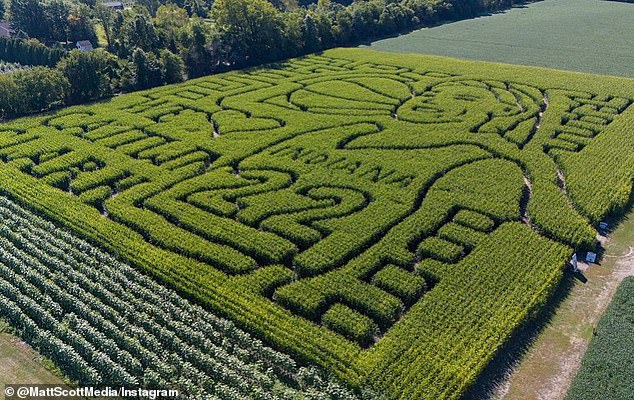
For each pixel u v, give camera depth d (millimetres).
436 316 35531
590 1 164375
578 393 30516
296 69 92938
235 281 39281
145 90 84375
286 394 30625
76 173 55812
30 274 40219
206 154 58938
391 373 31359
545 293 37594
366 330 34750
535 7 156875
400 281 38750
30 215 48406
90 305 37531
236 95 79188
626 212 50156
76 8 119812
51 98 77688
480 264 40375
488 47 111750
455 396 30000
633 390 30469
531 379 32125
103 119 69875
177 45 94875
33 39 106875
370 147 60062
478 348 32969
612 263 42719
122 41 96000
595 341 34094
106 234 45062
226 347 34156
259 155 58375
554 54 104688
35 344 35031
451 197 49312
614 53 104062
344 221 45688
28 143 62281
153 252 42750
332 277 39344
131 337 34938
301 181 52344
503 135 63000
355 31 118250
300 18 106062
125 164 56688
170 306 36844
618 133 62219
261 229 45812
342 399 30094
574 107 71312
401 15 126938
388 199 48969
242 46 97438
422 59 97125
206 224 45906
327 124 66562
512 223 45531
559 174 55625
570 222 45625
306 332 34500
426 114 69188
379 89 79625
